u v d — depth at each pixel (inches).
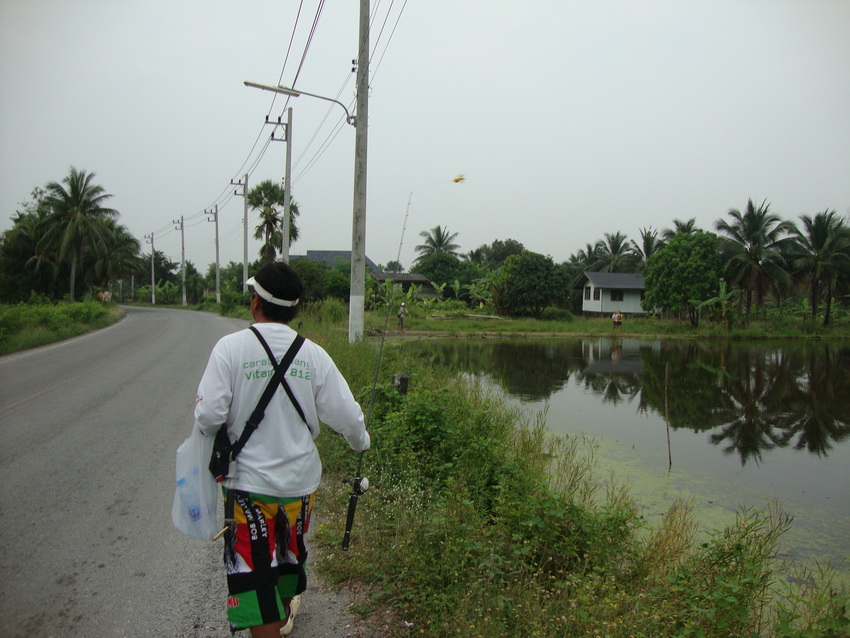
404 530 142.9
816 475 297.0
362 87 475.5
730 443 365.4
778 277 1438.2
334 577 129.9
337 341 461.4
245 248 1494.8
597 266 2475.4
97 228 1729.8
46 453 234.7
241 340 87.1
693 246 1451.8
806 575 185.5
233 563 84.8
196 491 86.5
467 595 111.7
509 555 135.8
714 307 1457.9
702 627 119.4
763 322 1584.6
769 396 549.0
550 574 140.6
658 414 451.2
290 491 86.4
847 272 1518.2
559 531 152.1
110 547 149.9
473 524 144.0
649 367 757.3
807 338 1379.2
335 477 195.5
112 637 110.3
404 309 1254.9
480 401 367.2
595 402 499.2
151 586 130.5
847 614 131.4
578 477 254.1
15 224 1788.9
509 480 193.5
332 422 91.6
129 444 248.7
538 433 317.4
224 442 85.5
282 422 86.4
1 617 116.3
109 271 1994.3
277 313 91.6
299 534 91.1
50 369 487.2
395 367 374.9
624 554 158.4
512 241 3034.0
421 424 219.0
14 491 190.4
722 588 132.2
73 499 183.6
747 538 180.5
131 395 364.2
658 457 325.7
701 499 256.8
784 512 243.4
